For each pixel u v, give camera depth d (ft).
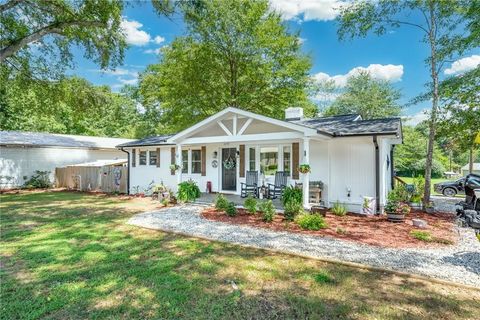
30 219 28.68
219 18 59.41
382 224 26.12
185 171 49.08
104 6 39.99
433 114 34.24
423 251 18.43
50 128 102.78
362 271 15.16
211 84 65.16
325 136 29.63
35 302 11.75
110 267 15.53
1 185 61.16
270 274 14.69
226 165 44.75
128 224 26.17
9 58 46.37
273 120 30.78
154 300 11.95
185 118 68.49
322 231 23.44
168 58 67.36
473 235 22.75
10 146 61.77
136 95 129.70
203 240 20.93
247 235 22.18
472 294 12.62
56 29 43.06
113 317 10.68
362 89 100.99
